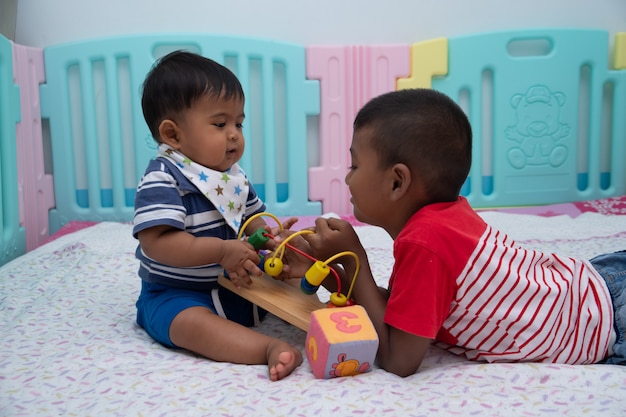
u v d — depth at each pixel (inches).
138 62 80.9
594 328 34.2
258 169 87.3
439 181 33.0
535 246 62.6
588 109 89.7
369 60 83.7
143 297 40.5
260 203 45.8
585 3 87.6
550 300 33.2
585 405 28.1
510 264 32.9
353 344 31.1
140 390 30.7
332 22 85.1
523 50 87.9
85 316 43.3
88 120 82.5
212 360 35.7
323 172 85.7
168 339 37.1
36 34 81.5
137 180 83.2
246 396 29.8
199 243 36.9
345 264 36.8
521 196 88.8
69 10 81.6
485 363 34.3
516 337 33.0
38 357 35.6
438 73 84.6
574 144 88.4
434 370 32.9
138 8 82.5
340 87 84.1
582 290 34.5
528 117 87.1
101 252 61.2
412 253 31.3
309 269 36.2
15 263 59.2
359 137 33.9
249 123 84.5
